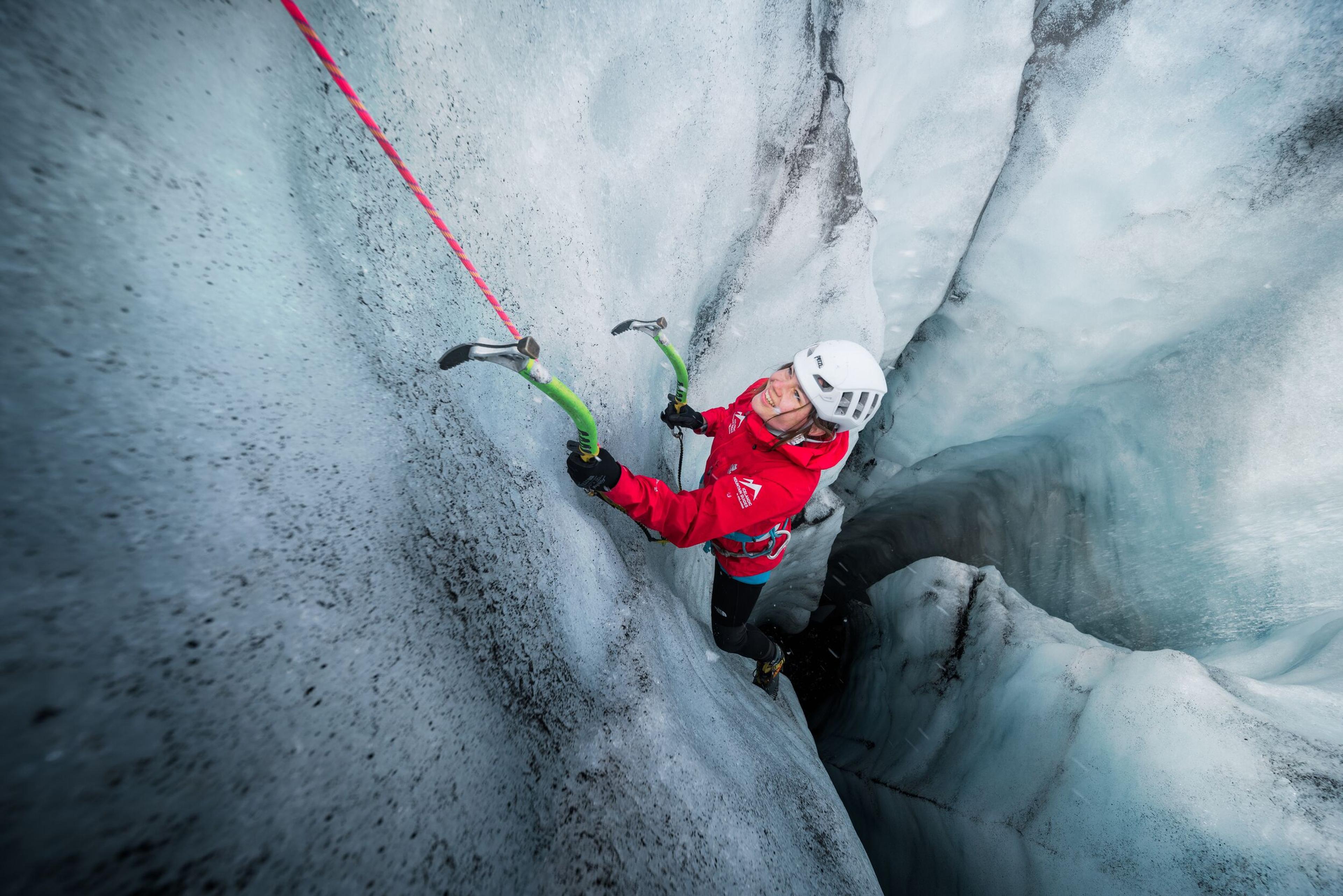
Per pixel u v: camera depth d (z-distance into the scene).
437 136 0.89
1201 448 2.80
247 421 0.55
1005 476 4.06
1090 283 2.90
